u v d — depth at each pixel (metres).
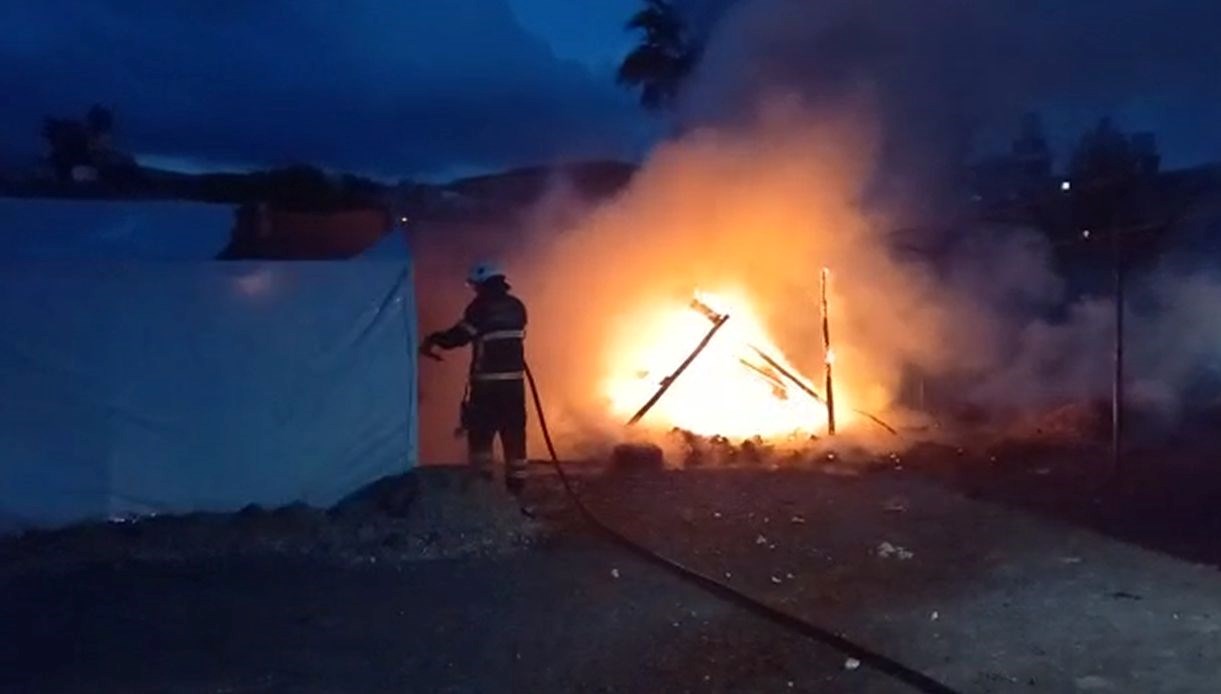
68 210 12.95
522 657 8.11
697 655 8.14
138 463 11.48
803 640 8.41
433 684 7.62
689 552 10.73
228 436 11.66
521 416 12.54
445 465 13.49
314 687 7.54
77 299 11.39
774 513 12.07
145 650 8.20
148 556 10.48
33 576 9.95
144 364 11.50
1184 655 8.05
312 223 13.83
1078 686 7.50
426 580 9.91
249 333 11.73
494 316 12.47
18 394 11.27
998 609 9.09
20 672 7.76
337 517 11.43
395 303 12.06
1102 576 9.95
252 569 10.20
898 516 12.02
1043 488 13.34
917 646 8.28
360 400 11.97
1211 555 10.59
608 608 9.18
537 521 11.63
